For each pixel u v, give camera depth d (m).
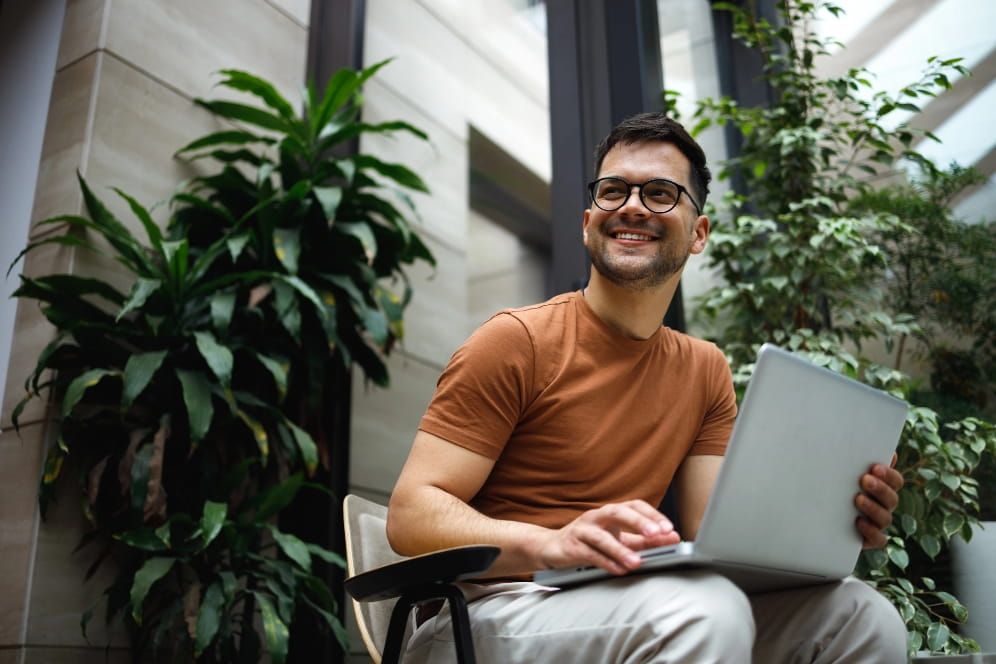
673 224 1.29
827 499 1.07
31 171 2.59
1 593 2.17
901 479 1.14
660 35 2.77
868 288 2.36
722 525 0.94
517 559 1.03
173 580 2.30
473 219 3.44
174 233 2.56
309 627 2.60
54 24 2.73
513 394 1.22
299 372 2.65
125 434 2.29
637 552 1.00
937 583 2.06
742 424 0.94
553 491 1.22
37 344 2.36
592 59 2.67
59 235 2.43
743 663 0.91
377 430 2.93
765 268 2.41
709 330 2.52
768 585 1.13
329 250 2.71
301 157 2.85
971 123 2.40
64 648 2.16
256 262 2.65
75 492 2.27
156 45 2.73
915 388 2.26
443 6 3.60
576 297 1.36
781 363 0.97
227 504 2.31
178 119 2.75
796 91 2.56
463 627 1.00
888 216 2.30
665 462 1.29
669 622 0.93
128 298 2.27
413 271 3.14
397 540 1.11
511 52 3.44
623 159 1.33
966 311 2.26
